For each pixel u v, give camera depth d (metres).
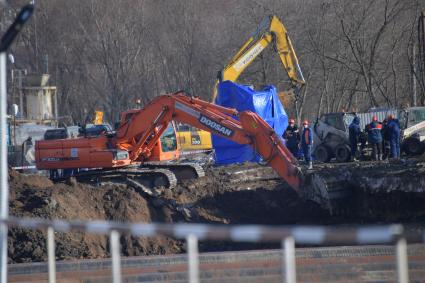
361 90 175.88
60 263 52.62
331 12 184.75
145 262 52.94
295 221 80.75
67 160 85.19
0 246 26.86
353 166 89.88
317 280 47.50
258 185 89.88
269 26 125.06
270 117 112.75
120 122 88.62
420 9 168.50
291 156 75.44
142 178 85.56
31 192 73.62
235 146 108.25
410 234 18.77
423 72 150.25
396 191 77.25
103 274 51.16
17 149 136.88
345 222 78.25
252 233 19.97
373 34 178.75
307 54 191.88
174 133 97.19
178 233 21.41
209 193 85.25
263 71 188.00
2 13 154.00
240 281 46.09
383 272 48.28
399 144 107.44
